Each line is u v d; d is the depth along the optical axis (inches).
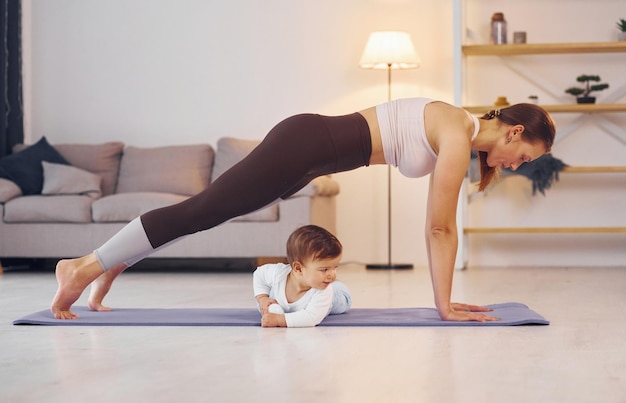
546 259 236.8
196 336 100.4
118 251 111.0
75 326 109.3
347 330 104.9
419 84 240.5
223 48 250.4
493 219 237.6
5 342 96.2
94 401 66.7
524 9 236.2
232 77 250.1
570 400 66.9
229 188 106.4
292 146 106.8
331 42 245.0
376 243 243.1
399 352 88.6
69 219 214.7
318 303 108.3
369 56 224.5
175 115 252.5
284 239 210.2
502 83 237.0
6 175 225.6
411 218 241.8
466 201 228.8
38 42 256.5
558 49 222.8
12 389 71.2
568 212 235.3
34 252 217.0
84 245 215.5
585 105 217.5
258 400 66.6
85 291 163.6
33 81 257.4
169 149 239.8
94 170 238.7
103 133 255.1
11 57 247.9
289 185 107.3
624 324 111.4
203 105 251.4
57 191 222.8
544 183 222.5
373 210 243.3
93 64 255.4
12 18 247.8
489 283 181.2
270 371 78.4
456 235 110.1
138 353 88.6
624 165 232.8
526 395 68.4
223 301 144.3
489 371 78.4
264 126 248.8
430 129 109.3
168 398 67.4
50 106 257.4
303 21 246.4
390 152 110.7
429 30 239.8
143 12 252.8
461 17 223.5
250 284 181.9
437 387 71.3
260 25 248.5
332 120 110.1
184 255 213.3
